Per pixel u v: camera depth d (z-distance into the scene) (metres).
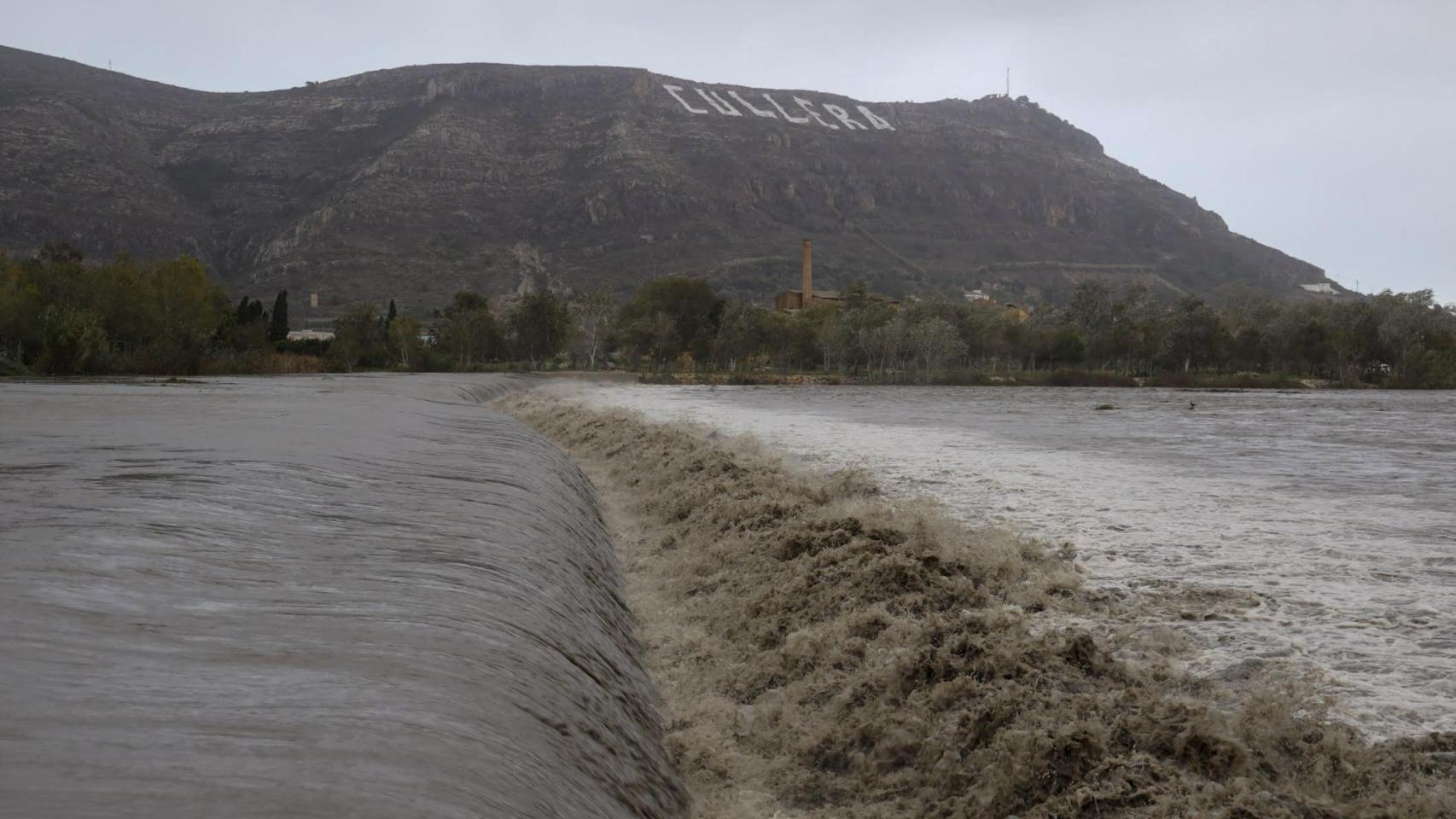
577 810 4.29
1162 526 13.90
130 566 6.30
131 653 4.63
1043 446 27.12
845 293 153.25
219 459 12.09
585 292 127.25
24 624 4.82
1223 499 16.61
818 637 8.51
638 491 18.91
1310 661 7.71
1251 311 143.38
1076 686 7.00
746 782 6.61
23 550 6.41
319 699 4.35
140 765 3.39
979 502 16.16
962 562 10.68
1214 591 9.95
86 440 14.40
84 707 3.85
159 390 34.00
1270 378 102.25
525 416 36.41
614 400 54.06
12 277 66.38
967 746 6.28
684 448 20.88
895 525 12.46
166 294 72.50
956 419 41.00
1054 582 10.21
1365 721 6.43
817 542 11.39
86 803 3.03
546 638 6.55
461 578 7.21
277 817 3.13
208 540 7.39
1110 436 31.69
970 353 121.56
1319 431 35.31
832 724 7.11
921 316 119.56
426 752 3.96
